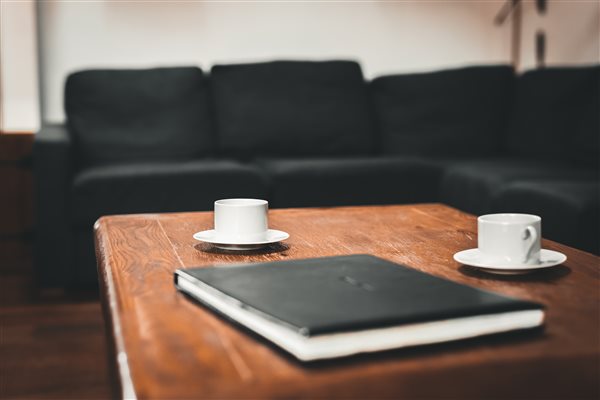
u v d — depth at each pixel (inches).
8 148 132.7
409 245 50.4
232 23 157.9
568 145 130.0
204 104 137.3
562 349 28.3
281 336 28.0
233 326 31.2
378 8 164.7
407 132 143.3
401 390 24.9
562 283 39.2
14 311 104.9
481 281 39.8
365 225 59.3
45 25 147.7
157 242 51.7
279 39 160.7
